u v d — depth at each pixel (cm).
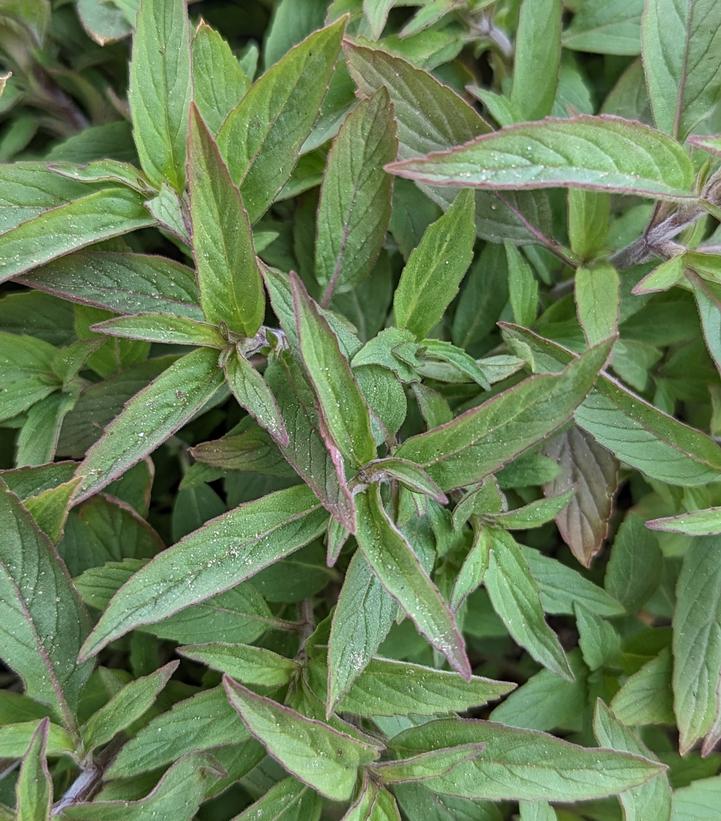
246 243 48
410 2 55
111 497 54
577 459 56
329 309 55
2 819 50
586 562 56
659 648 56
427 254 52
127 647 56
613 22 59
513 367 53
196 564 49
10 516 50
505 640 60
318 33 49
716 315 53
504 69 59
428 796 53
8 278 50
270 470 53
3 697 53
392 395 51
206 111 53
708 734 53
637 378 57
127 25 57
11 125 59
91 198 51
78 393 55
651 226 54
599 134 48
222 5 61
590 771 50
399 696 50
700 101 52
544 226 56
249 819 51
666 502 58
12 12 57
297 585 55
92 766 52
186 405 49
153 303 52
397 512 50
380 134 53
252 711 48
